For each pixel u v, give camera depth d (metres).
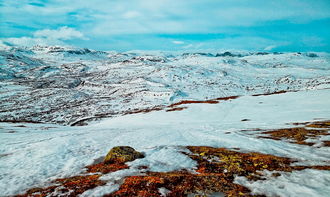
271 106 60.88
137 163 16.69
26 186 13.16
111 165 16.81
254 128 34.47
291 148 20.47
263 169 14.39
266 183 12.03
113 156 18.17
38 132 38.69
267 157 16.81
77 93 168.25
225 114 59.25
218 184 11.94
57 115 105.88
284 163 15.45
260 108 60.47
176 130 37.34
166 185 11.83
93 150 23.14
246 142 24.16
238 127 37.12
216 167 15.51
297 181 12.07
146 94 160.75
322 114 40.69
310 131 26.92
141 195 10.52
